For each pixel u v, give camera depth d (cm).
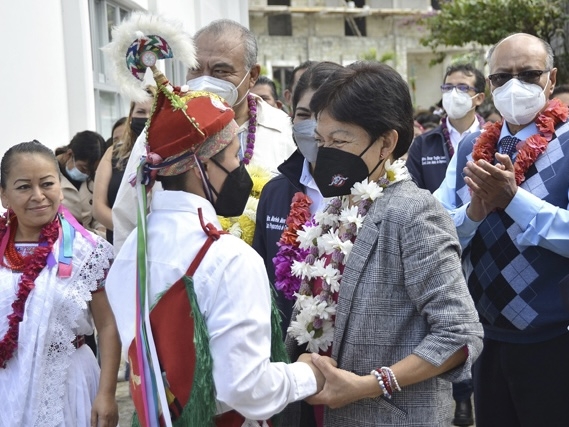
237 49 366
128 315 225
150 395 210
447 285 221
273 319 227
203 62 365
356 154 236
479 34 1302
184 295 208
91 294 311
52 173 310
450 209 360
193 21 1198
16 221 317
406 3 3281
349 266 233
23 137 611
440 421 232
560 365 313
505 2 1255
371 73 236
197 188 223
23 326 295
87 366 315
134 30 216
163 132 217
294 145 395
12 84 595
